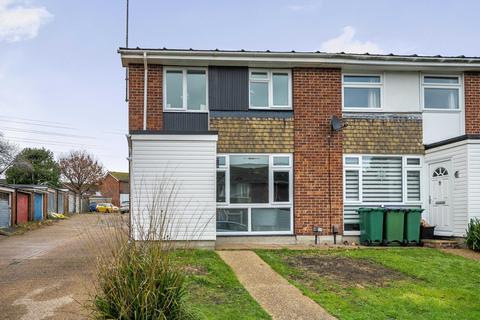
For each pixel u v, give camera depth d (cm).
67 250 1408
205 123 1412
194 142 1218
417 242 1342
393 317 700
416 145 1473
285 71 1447
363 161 1452
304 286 860
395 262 1055
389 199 1453
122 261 569
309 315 693
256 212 1405
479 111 1505
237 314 671
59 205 4400
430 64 1445
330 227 1412
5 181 4791
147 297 545
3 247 1573
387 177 1458
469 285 895
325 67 1444
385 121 1469
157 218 715
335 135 1440
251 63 1409
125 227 659
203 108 1419
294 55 1395
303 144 1424
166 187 1198
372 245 1338
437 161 1415
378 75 1486
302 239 1395
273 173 1417
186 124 1403
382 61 1427
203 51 1366
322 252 1173
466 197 1277
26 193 3048
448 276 955
